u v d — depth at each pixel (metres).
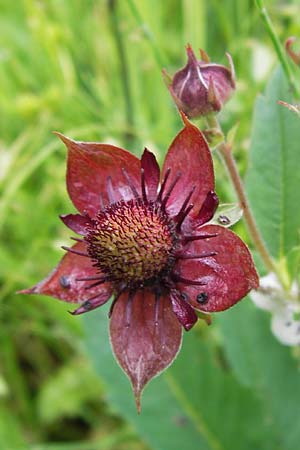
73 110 0.19
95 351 0.15
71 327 0.17
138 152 0.18
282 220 0.13
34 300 0.18
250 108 0.17
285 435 0.15
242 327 0.15
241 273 0.10
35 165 0.17
